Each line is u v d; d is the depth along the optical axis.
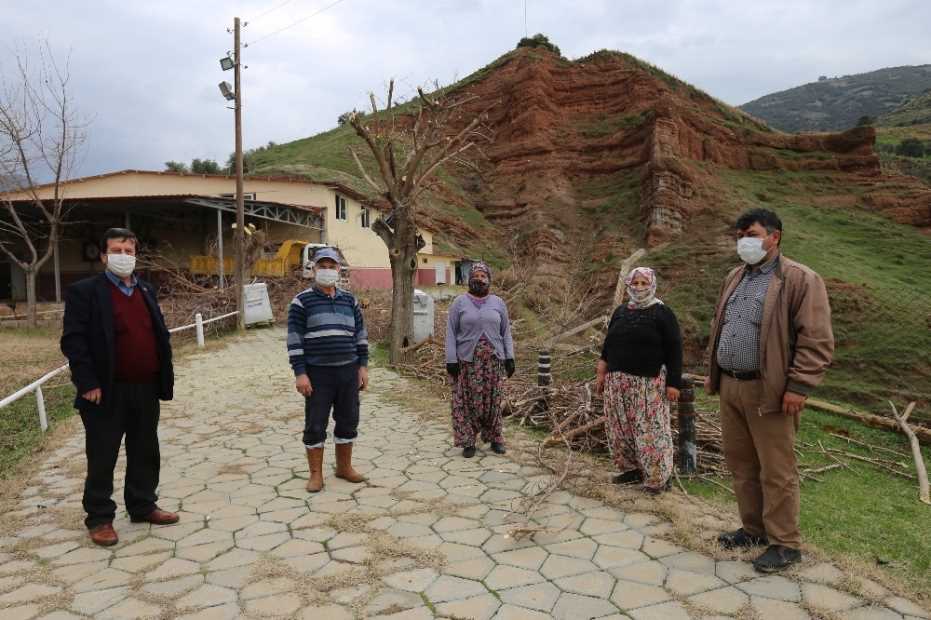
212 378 9.99
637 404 4.65
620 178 43.94
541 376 7.29
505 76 53.12
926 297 27.86
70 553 3.69
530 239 39.72
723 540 3.71
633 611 2.97
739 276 3.71
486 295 5.80
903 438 8.51
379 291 22.23
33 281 18.67
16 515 4.32
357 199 30.16
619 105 49.50
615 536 3.88
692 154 43.25
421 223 36.53
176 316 16.44
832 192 43.78
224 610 3.00
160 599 3.12
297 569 3.43
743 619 2.90
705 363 24.86
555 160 46.53
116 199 21.62
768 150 46.88
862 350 24.11
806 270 3.38
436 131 12.61
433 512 4.29
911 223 40.41
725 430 3.74
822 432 8.66
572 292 14.89
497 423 5.74
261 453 5.85
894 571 3.50
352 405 4.91
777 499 3.44
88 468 3.86
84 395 3.76
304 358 4.72
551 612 2.96
